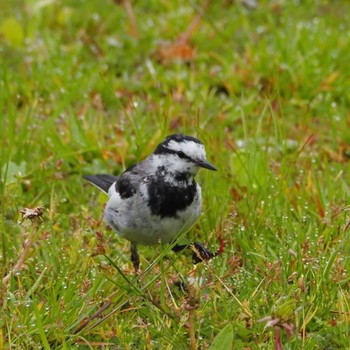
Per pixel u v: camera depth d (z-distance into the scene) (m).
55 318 8.59
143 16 17.98
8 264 9.59
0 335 8.11
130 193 9.50
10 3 18.58
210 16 18.05
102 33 17.42
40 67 15.65
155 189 9.42
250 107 14.18
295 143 13.16
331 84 15.05
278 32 16.39
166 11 18.36
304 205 11.11
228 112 14.51
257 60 15.48
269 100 12.52
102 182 11.00
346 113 14.24
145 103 14.41
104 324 8.71
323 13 18.20
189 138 9.62
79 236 10.12
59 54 16.02
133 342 8.65
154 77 15.27
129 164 12.69
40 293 9.16
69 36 17.25
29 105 13.92
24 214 9.16
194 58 16.27
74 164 12.73
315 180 11.66
